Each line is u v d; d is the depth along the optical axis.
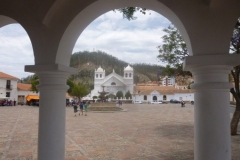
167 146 7.86
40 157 3.27
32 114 21.45
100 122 15.41
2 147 7.48
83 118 18.47
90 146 7.81
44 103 3.31
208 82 2.76
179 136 9.83
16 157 6.29
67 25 3.20
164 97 67.00
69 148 7.50
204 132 2.75
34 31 3.30
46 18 3.20
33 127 12.31
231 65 2.74
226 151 2.71
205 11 2.81
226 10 2.79
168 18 3.30
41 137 3.29
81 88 46.50
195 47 2.82
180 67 11.56
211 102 2.74
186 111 27.16
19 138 9.08
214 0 2.72
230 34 2.78
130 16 5.42
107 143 8.34
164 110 29.53
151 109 31.97
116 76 69.31
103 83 69.00
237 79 10.05
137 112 26.02
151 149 7.42
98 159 6.23
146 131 11.27
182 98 65.75
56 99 3.34
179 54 11.55
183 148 7.58
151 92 67.25
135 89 70.38
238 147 7.68
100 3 3.15
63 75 3.38
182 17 2.85
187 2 2.85
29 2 3.27
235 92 10.10
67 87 3.46
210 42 2.79
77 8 3.16
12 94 47.47
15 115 20.28
